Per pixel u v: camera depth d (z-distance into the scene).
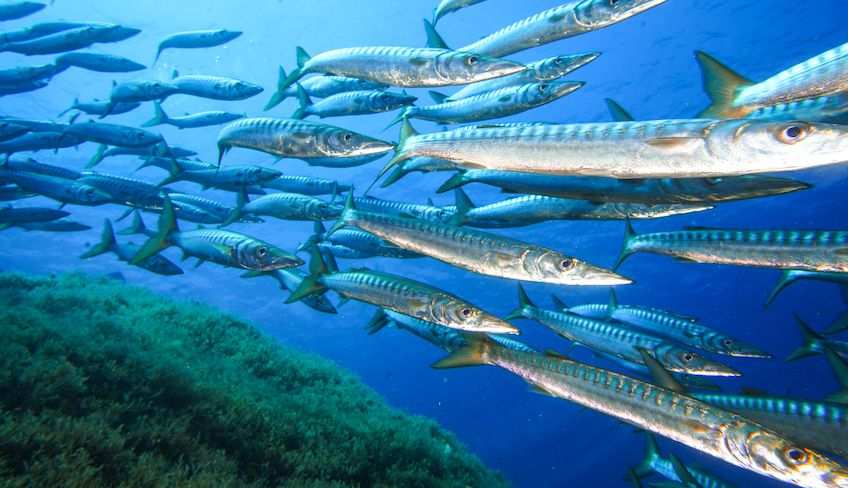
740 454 0.54
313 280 0.89
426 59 0.78
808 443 0.68
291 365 1.53
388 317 1.20
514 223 0.99
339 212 1.23
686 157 0.49
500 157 0.60
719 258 0.76
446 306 0.72
